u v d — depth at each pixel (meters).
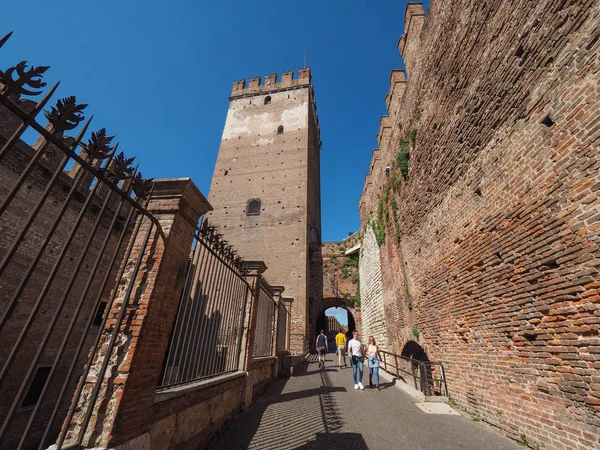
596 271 3.40
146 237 3.58
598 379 3.38
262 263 8.27
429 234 8.15
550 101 4.06
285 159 26.91
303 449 4.44
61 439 2.59
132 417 3.12
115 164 2.85
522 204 4.58
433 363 7.50
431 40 7.96
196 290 4.67
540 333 4.24
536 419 4.28
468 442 4.67
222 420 5.45
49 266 10.87
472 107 5.94
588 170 3.51
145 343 3.40
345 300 24.66
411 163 9.64
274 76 32.50
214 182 26.86
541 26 4.20
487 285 5.46
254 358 8.07
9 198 1.81
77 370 11.27
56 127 2.14
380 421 5.72
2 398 9.34
